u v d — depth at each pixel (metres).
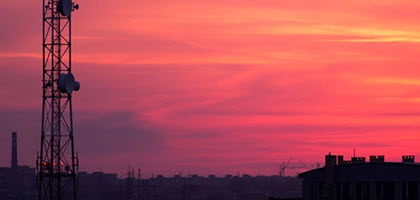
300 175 165.38
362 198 154.00
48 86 180.25
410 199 147.12
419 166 146.25
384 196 151.00
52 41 180.62
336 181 158.12
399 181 149.00
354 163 155.75
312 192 163.12
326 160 158.38
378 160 171.00
